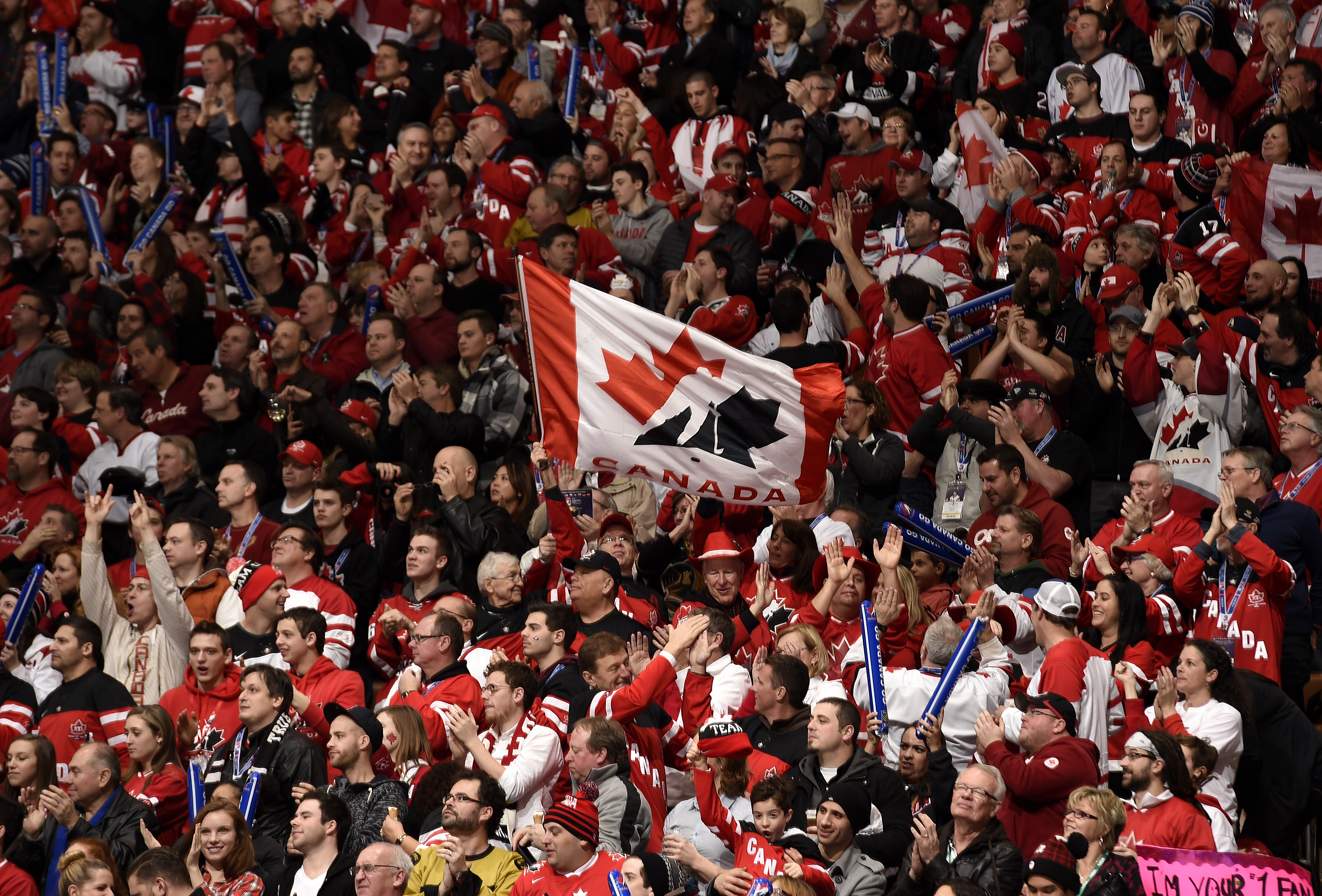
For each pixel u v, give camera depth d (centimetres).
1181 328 2775
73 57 4238
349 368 3123
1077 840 1558
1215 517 2130
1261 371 2570
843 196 3030
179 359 3291
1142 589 2089
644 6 4009
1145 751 1752
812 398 2145
